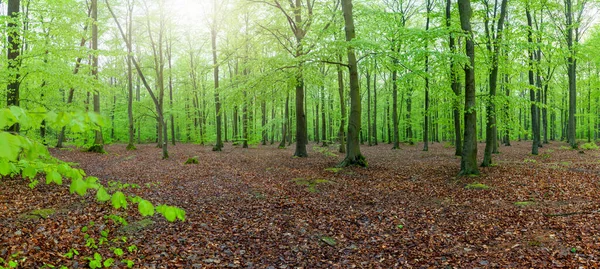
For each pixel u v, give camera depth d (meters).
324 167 14.95
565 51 12.44
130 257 5.32
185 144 34.97
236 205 8.59
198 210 8.05
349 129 14.90
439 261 5.37
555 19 20.59
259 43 20.78
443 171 13.45
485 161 14.09
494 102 13.33
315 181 11.38
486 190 9.78
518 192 9.34
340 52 12.71
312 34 16.89
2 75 9.66
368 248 6.04
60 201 7.86
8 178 9.54
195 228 6.83
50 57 11.41
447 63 12.98
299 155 19.50
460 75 15.23
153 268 5.01
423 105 36.19
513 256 5.31
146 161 16.66
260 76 13.51
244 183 11.16
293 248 6.07
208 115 44.09
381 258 5.60
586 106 31.08
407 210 8.17
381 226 7.11
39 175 10.30
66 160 15.22
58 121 1.58
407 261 5.44
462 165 12.41
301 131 19.59
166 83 38.31
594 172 11.92
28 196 8.00
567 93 33.69
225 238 6.43
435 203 8.71
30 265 4.63
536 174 11.84
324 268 5.29
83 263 4.93
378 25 18.56
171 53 34.59
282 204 8.70
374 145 32.81
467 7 11.83
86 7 21.06
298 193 9.87
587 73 29.20
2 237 5.39
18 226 5.95
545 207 7.75
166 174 12.62
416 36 11.80
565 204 7.86
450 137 33.34
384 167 14.73
